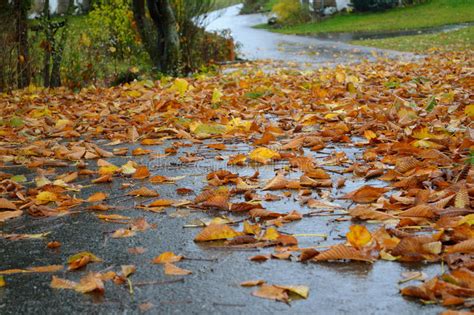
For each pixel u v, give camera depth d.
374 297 2.47
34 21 19.48
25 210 3.92
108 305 2.51
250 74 13.52
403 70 13.04
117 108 8.59
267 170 4.68
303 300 2.48
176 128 6.63
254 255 2.97
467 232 2.95
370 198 3.73
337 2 42.56
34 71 12.65
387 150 5.04
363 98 8.03
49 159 5.46
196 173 4.71
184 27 16.62
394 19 36.06
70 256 3.07
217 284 2.66
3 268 2.96
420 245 2.81
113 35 15.21
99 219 3.65
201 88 10.77
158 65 14.42
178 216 3.63
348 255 2.81
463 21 31.83
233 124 6.58
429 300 2.42
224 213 3.64
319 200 3.72
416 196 3.51
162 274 2.79
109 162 5.29
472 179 3.83
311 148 5.44
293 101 8.28
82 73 12.45
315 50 23.92
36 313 2.47
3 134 6.80
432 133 5.39
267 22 45.09
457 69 12.10
